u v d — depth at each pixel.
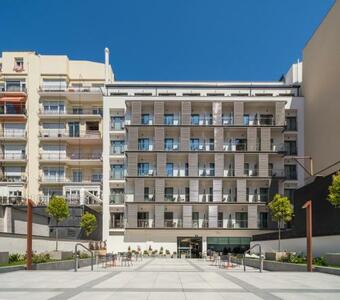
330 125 51.88
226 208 60.69
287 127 63.06
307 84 61.12
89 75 70.31
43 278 18.22
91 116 67.25
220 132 61.38
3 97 67.94
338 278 18.66
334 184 24.61
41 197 65.25
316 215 31.39
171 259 52.22
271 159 62.00
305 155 61.66
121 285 15.79
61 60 69.31
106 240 60.47
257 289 14.65
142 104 62.66
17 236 27.56
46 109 68.00
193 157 61.00
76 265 24.72
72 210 49.41
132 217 59.94
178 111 62.75
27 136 67.25
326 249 28.69
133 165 60.81
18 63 69.12
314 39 57.78
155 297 12.62
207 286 15.55
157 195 60.25
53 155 67.06
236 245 59.78
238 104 61.75
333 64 51.00
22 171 66.94
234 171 60.75
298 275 20.33
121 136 62.91
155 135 61.22
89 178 67.88
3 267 20.72
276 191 60.16
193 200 60.34
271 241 42.53
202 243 59.94
